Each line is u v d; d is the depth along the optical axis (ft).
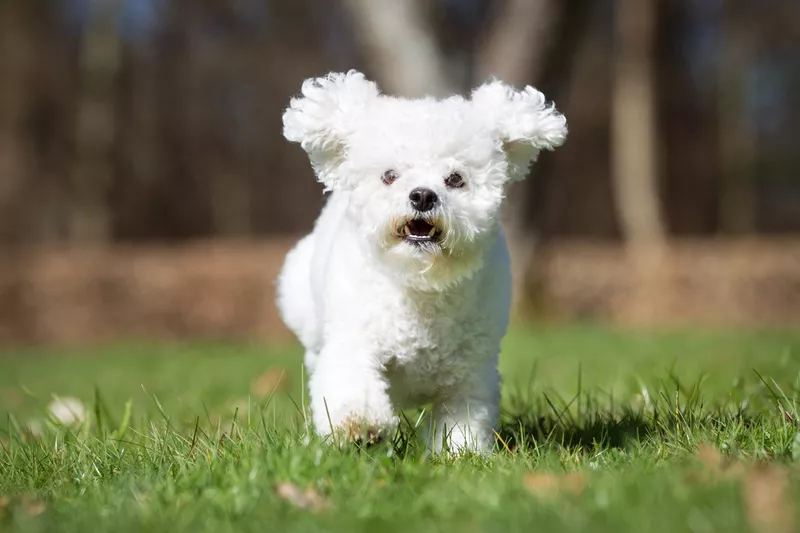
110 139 83.15
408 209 12.13
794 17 83.82
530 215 46.01
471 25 68.59
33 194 87.66
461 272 12.52
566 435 13.60
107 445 13.15
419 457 11.77
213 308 54.65
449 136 12.62
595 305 57.67
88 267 54.34
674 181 97.55
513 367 25.39
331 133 13.39
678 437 12.16
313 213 96.63
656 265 57.72
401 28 43.57
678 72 93.15
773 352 26.13
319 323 13.85
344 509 9.51
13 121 85.92
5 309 53.21
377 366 12.71
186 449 12.51
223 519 9.36
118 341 53.36
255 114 95.66
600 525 8.52
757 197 98.73
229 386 23.53
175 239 94.89
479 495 9.64
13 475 12.12
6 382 30.78
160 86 92.32
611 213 96.27
